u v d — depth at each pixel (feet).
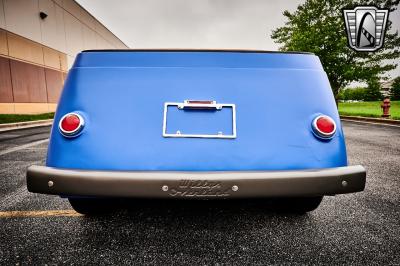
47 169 5.42
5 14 54.54
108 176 5.25
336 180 5.47
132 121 5.74
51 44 71.10
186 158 5.59
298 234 6.95
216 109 5.91
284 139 5.76
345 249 6.30
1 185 11.23
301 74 6.20
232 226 7.32
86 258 5.89
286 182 5.35
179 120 5.82
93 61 6.11
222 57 6.18
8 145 21.89
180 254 6.05
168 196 5.27
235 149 5.68
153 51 6.15
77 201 7.35
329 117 5.83
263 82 6.09
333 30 64.08
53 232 7.02
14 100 56.49
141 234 6.89
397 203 9.12
